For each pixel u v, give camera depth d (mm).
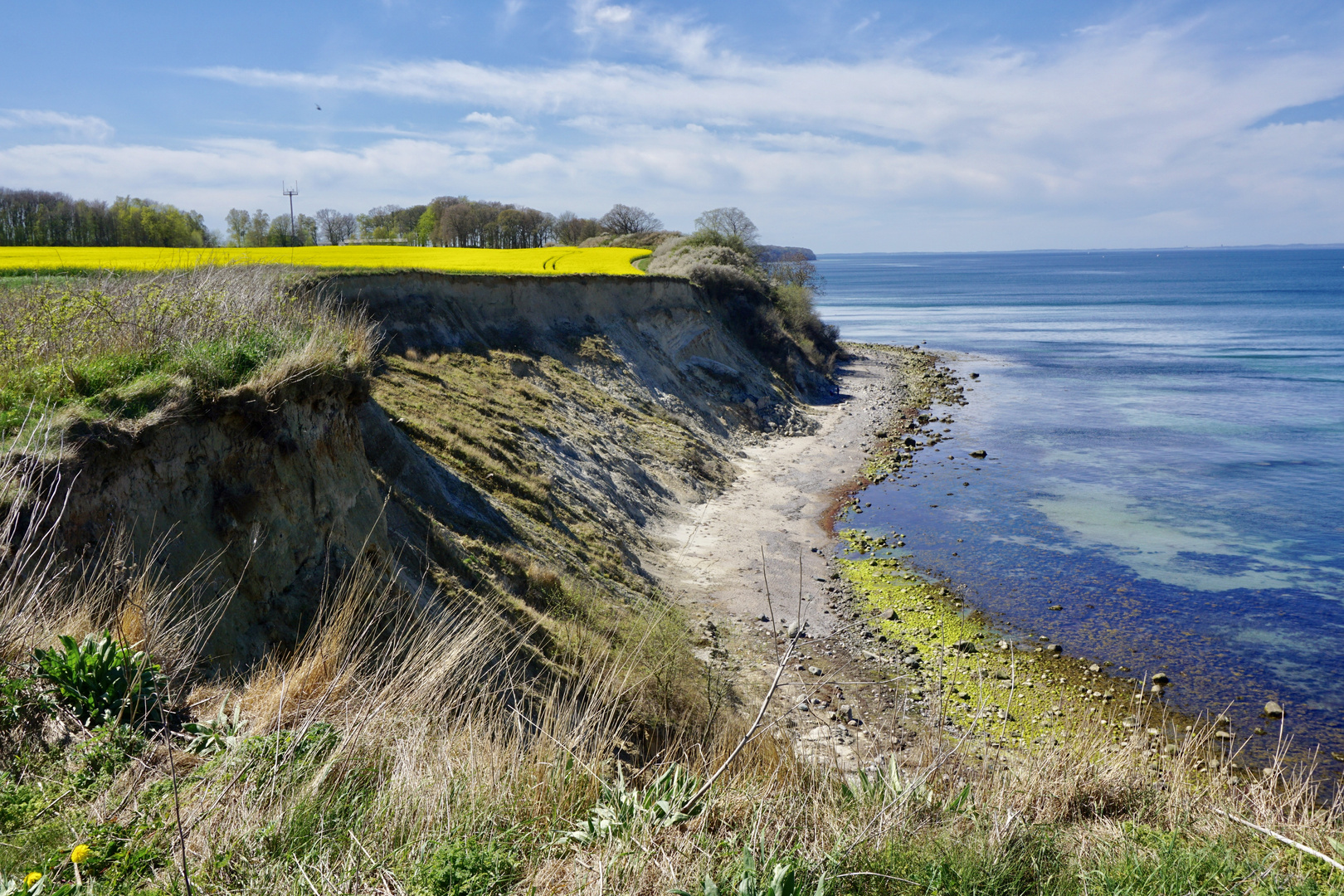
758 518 25078
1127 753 5977
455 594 11336
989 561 21891
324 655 5582
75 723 4457
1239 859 4336
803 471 30984
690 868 3713
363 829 3787
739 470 30438
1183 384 52250
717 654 14805
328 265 30859
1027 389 50656
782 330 50031
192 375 8734
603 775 4715
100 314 9141
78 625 5277
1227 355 66188
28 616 4957
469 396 22500
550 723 5230
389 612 8695
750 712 10289
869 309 126125
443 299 27484
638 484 24406
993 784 5391
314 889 3246
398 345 23953
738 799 4598
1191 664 16312
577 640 11422
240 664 7512
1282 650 16969
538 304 32250
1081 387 51594
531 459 20516
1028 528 24703
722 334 44250
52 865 3305
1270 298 134375
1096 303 131250
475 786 4176
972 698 14406
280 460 9406
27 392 7586
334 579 9500
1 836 3480
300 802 3781
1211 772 5805
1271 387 50844
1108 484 29625
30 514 6254
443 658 5816
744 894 3398
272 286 12719
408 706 4973
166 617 5969
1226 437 37250
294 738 4363
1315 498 27875
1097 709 14242
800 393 46188
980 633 17484
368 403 14617
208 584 7934
